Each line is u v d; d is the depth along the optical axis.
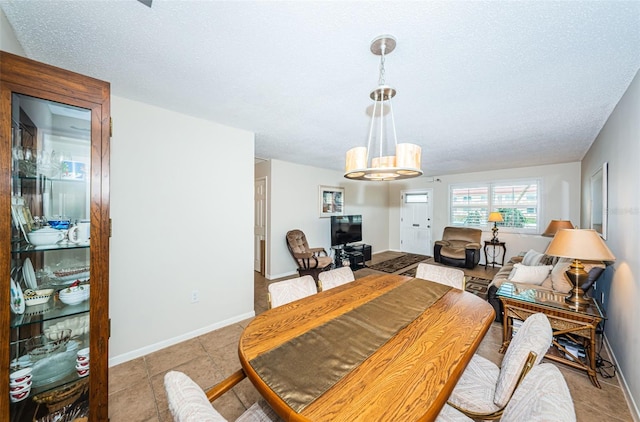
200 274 2.52
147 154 2.17
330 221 5.54
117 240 2.04
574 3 1.04
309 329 1.27
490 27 1.18
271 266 4.52
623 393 1.73
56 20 1.17
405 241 7.07
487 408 1.12
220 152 2.63
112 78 1.70
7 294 1.04
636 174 1.64
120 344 2.06
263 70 1.59
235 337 2.46
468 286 4.04
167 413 1.56
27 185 1.26
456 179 6.11
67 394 1.29
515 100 2.00
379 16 1.12
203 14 1.12
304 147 3.55
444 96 1.93
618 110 2.01
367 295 1.77
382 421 0.73
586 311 1.89
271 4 1.06
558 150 3.64
